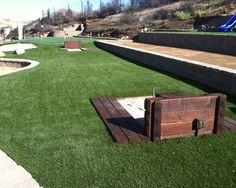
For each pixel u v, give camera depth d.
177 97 5.58
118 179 4.38
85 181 4.34
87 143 5.54
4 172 4.57
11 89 9.79
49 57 19.06
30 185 4.25
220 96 5.69
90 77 11.54
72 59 17.58
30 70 13.49
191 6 46.59
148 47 21.89
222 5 41.34
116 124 6.36
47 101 8.29
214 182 4.28
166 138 5.65
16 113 7.28
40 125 6.46
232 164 4.76
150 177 4.42
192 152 5.15
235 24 27.17
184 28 37.00
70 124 6.49
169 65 12.52
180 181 4.31
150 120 5.54
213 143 5.49
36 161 4.91
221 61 12.80
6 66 18.58
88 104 7.96
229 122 6.42
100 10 83.50
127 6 77.00
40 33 71.50
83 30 64.81
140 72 12.56
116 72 12.61
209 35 17.73
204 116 5.74
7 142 5.61
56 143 5.55
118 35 45.12
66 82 10.71
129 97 8.77
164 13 50.22
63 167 4.72
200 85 9.95
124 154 5.11
